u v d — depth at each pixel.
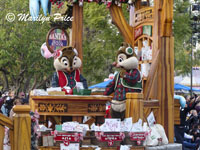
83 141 10.18
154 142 10.98
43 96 10.02
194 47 31.27
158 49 12.16
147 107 11.42
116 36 25.70
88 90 10.90
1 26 37.72
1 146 7.45
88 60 27.44
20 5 37.88
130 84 11.38
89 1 13.75
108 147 9.97
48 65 37.97
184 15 26.16
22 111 7.52
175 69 28.55
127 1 13.92
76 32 13.58
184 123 14.93
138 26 13.55
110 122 9.98
